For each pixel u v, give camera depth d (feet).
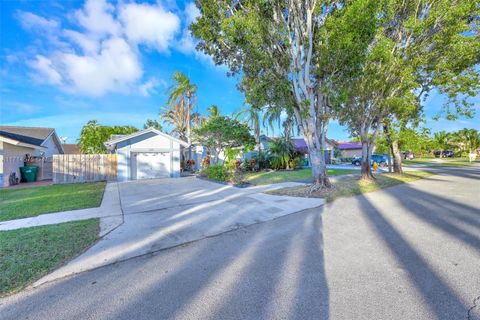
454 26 26.94
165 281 9.02
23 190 34.86
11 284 8.84
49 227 15.80
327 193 27.48
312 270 9.52
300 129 31.09
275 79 27.96
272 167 64.95
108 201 25.31
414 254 10.80
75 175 45.57
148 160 51.67
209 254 11.57
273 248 12.09
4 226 16.21
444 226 14.82
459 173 48.55
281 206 22.17
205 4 26.07
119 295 8.12
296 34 26.68
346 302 7.32
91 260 10.96
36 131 63.31
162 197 27.53
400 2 29.12
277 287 8.33
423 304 7.12
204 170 55.16
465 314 6.60
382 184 34.35
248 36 24.03
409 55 30.53
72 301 7.80
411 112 34.94
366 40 23.04
